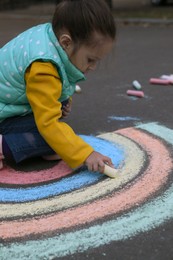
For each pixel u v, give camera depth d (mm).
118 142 2539
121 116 3043
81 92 3756
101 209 1843
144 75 4363
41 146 2248
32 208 1880
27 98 2105
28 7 13117
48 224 1756
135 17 9695
